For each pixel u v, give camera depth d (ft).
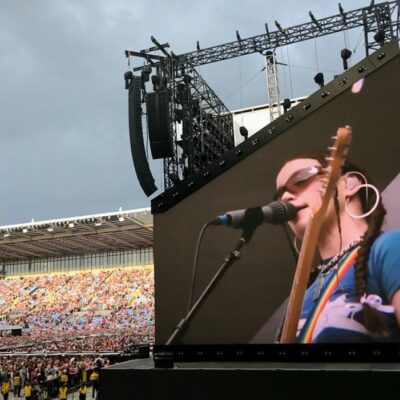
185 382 26.68
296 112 31.04
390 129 29.04
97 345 112.47
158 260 32.60
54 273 206.90
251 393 25.45
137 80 44.34
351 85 30.09
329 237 29.07
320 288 28.81
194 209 32.42
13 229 150.61
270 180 31.01
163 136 45.32
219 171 32.22
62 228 150.30
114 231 156.15
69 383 85.51
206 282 31.48
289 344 28.91
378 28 46.62
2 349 116.37
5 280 209.36
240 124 74.18
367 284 27.81
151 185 43.93
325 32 50.65
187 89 52.13
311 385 24.48
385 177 28.68
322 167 29.91
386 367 24.91
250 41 52.24
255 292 30.22
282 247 30.14
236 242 31.14
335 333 27.94
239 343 30.04
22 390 85.35
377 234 28.14
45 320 172.14
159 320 31.91
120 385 27.73
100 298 181.98
